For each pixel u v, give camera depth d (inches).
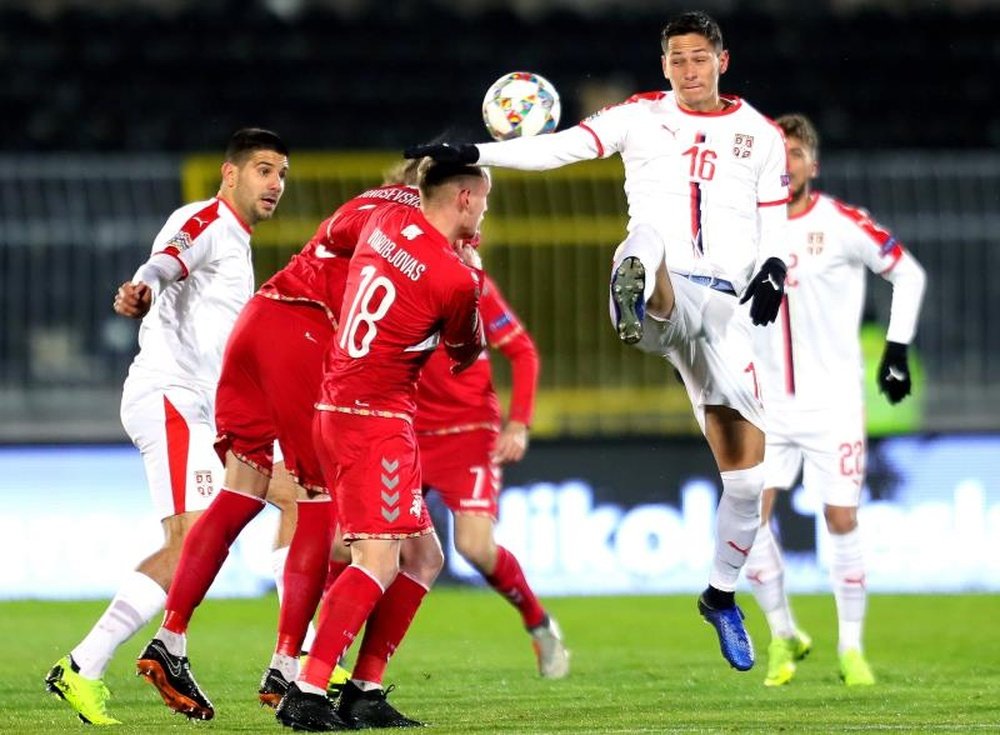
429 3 2652.6
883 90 2581.2
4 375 1822.1
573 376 1846.7
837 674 1069.8
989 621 1454.2
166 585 810.8
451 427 1056.2
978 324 1879.9
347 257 784.3
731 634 841.5
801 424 1074.1
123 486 1678.2
